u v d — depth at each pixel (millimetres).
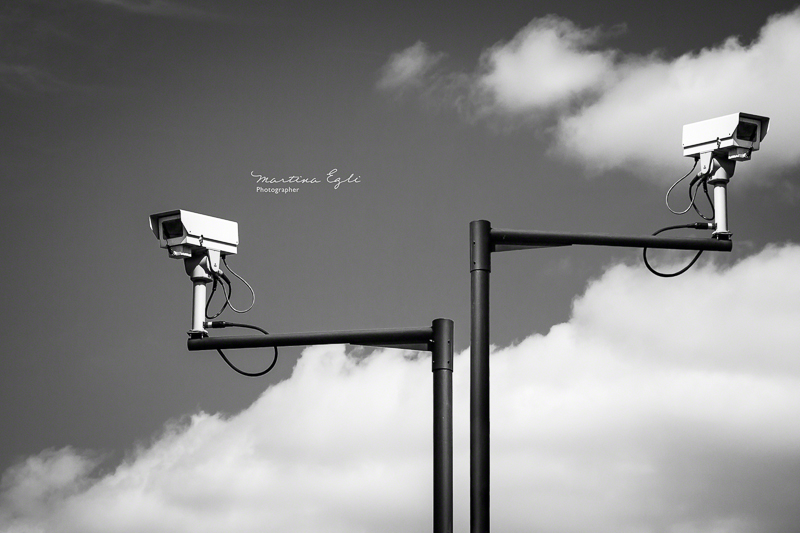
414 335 10812
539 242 10211
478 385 9914
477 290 10102
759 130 10789
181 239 11438
